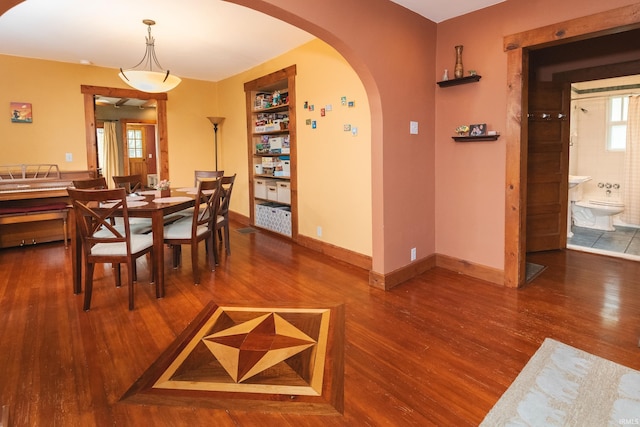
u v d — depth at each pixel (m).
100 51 4.65
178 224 3.53
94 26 3.77
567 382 1.87
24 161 4.99
